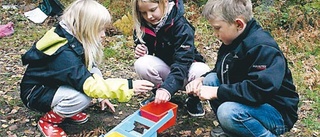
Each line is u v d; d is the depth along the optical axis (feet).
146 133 8.91
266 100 8.64
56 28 9.67
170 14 10.28
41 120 10.25
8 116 11.15
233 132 9.08
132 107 11.83
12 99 12.14
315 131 10.83
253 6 23.34
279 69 8.28
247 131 8.89
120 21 19.26
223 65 9.46
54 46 9.48
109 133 8.99
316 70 15.14
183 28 10.34
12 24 19.65
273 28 20.20
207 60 16.31
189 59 10.35
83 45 9.62
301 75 14.51
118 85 9.32
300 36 18.80
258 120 8.82
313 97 12.73
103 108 11.35
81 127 10.64
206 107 11.85
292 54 16.94
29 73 9.91
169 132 10.55
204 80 10.08
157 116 9.48
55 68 9.45
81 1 9.61
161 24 10.33
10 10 22.93
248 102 8.55
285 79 8.84
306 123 11.16
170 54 10.94
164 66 11.14
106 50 16.47
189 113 11.34
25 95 10.00
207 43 18.24
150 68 10.94
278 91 8.83
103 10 9.69
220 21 8.75
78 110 9.86
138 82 9.46
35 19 21.30
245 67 8.89
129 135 8.91
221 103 9.53
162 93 9.73
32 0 24.43
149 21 10.40
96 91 9.29
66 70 9.33
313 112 11.87
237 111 8.71
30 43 17.90
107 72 14.65
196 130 10.66
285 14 20.81
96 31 9.61
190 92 9.46
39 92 9.80
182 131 10.60
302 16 20.39
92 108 11.60
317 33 18.84
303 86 13.55
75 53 9.50
